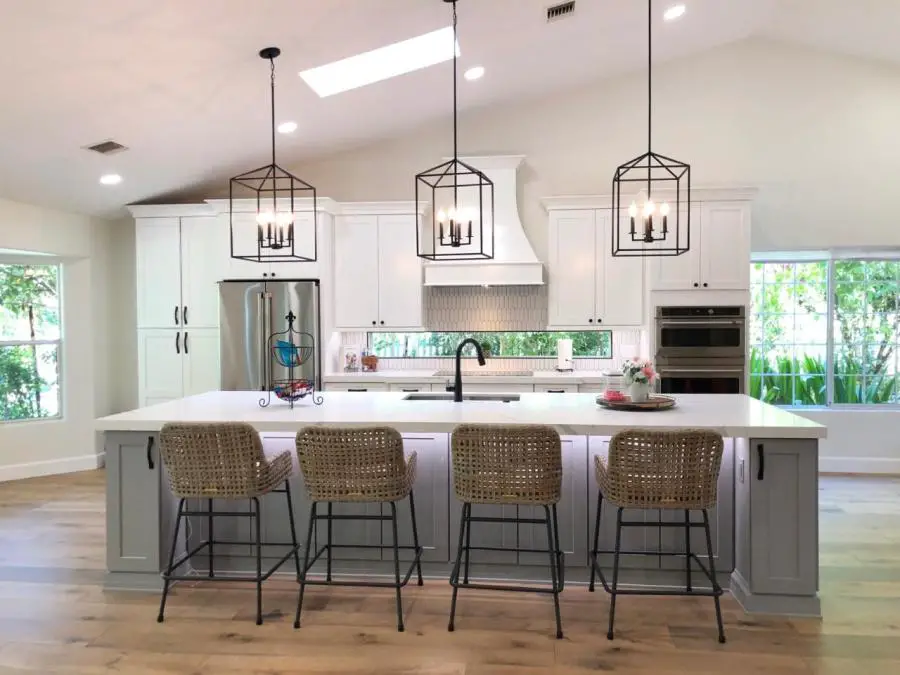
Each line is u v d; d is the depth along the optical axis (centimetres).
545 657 271
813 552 304
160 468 338
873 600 324
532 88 579
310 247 575
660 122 598
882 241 580
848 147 581
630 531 338
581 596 330
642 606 318
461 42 459
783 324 625
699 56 592
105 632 295
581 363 623
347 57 425
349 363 617
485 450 285
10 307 591
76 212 601
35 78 362
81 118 421
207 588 343
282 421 318
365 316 596
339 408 356
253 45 383
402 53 484
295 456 357
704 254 548
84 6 308
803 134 585
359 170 625
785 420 310
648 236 342
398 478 295
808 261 620
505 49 485
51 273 612
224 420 322
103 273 638
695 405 361
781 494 304
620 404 342
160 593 336
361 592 337
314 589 341
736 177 592
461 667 264
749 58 588
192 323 597
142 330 605
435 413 335
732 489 334
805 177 586
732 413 331
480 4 403
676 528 336
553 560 291
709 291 548
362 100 511
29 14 305
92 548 404
